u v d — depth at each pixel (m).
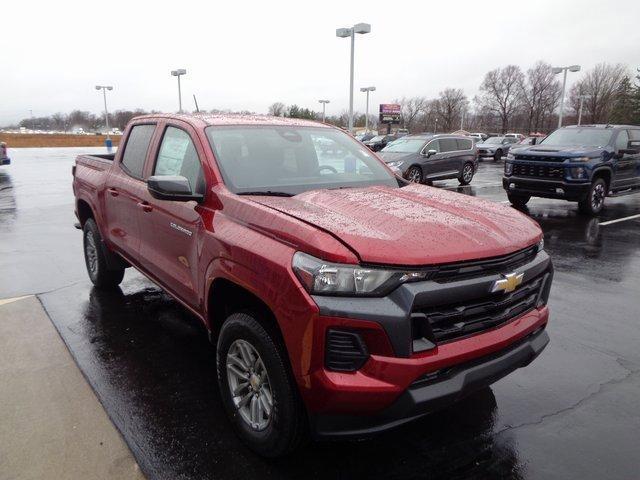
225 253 2.92
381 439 3.07
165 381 3.73
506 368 2.77
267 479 2.73
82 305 5.23
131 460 2.87
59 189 15.55
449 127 94.25
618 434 3.14
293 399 2.60
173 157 3.98
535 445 3.03
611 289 6.02
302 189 3.53
